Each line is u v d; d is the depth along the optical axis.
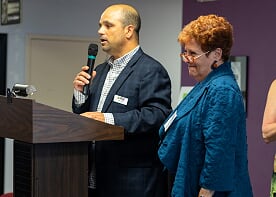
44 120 1.91
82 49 5.25
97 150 2.40
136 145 2.38
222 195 2.02
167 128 2.13
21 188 2.04
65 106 5.22
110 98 2.40
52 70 5.13
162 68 2.43
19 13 4.79
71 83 5.23
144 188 2.38
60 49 5.15
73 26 5.20
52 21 5.11
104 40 2.44
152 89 2.35
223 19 2.06
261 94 4.40
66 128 1.97
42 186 1.99
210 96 1.99
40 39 5.05
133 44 2.47
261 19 4.41
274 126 2.42
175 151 2.10
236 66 4.60
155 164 2.41
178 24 5.29
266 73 4.36
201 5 4.99
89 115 2.20
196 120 2.03
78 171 2.07
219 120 1.95
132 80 2.39
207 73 2.08
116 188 2.37
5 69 4.92
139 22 2.50
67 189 2.05
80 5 5.22
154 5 5.38
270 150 4.34
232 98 1.97
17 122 1.98
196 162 2.04
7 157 5.00
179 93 5.27
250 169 4.52
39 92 5.07
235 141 1.98
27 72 5.01
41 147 1.98
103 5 5.31
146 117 2.28
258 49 4.43
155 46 5.41
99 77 2.54
